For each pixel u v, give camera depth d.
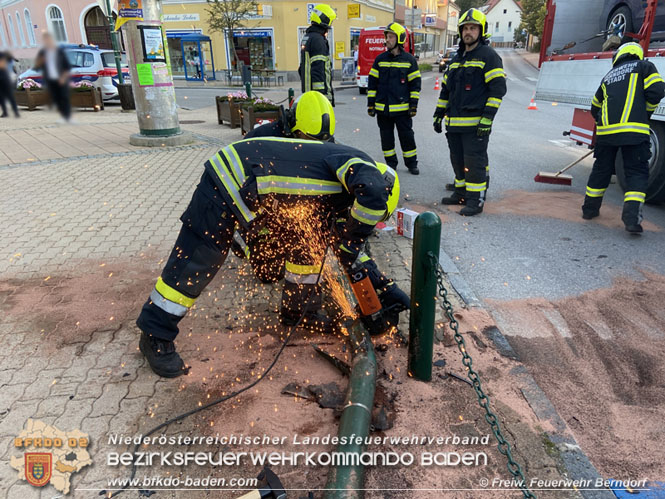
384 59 7.04
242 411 2.65
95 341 3.26
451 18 65.69
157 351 2.86
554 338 3.38
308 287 3.17
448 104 5.68
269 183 2.59
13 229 5.22
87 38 26.56
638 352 3.22
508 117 13.57
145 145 9.59
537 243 4.95
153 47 9.15
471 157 5.53
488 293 3.98
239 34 28.11
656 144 5.59
